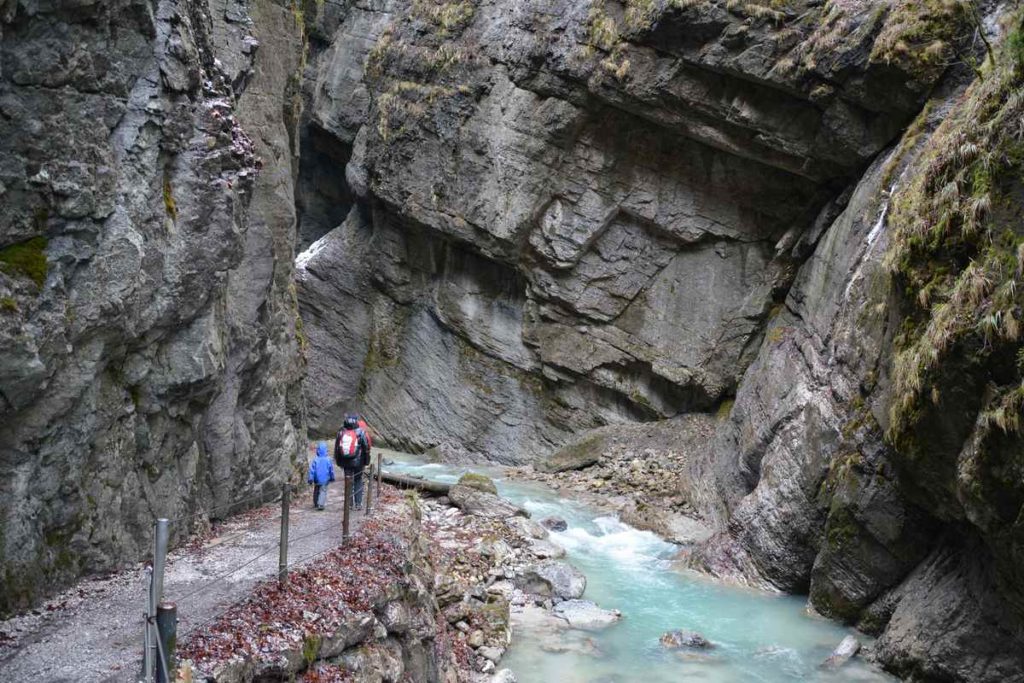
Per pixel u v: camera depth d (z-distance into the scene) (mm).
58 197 8289
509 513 18609
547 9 24922
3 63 7672
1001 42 14383
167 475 10922
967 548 11977
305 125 37188
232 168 11508
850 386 14836
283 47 15711
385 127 30016
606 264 25469
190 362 10844
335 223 39125
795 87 19625
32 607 8289
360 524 11906
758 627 14227
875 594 13883
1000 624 11109
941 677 11797
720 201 23469
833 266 17750
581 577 15625
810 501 15242
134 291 9406
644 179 24266
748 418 18828
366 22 34031
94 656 7324
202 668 7105
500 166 26344
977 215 10875
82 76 8547
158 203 9969
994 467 10094
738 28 19938
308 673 8078
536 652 12969
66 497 8844
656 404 25438
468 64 27344
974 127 11367
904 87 17984
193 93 10625
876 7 18281
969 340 10375
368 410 31625
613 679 12148
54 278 8258
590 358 26000
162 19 9828
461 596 13367
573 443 25609
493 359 28641
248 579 9344
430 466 26812
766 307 23031
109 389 9602
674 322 24797
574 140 24797
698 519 19750
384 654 9133
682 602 15336
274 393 14500
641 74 21938
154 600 6707
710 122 21750
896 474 13328
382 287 31703
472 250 28172
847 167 20297
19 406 7867
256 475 13641
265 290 13617
